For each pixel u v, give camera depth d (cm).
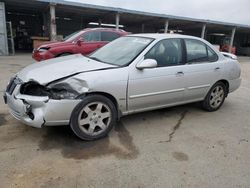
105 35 884
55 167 267
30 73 332
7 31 1470
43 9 1819
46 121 297
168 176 263
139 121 417
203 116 463
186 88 423
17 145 309
